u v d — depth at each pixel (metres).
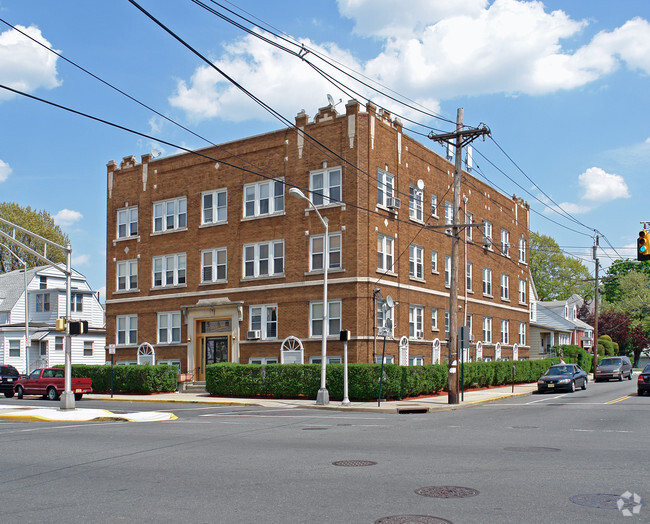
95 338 56.88
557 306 72.44
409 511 7.93
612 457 12.04
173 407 27.66
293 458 12.17
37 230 69.69
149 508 8.29
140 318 39.81
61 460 12.37
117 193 42.00
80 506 8.48
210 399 30.64
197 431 17.41
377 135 33.16
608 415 21.44
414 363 35.25
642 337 86.25
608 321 82.06
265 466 11.29
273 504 8.38
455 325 27.81
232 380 31.98
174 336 38.28
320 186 33.06
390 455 12.45
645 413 22.06
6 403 30.70
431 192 38.38
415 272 36.19
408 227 35.44
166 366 35.53
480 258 44.66
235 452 13.10
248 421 20.55
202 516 7.83
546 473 10.38
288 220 33.91
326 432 16.91
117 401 32.22
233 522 7.52
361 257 31.48
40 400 33.59
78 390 33.22
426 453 12.70
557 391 36.12
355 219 31.56
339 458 12.11
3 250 68.88
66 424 20.22
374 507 8.15
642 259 26.73
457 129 28.33
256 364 31.44
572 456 12.19
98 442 15.09
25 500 8.88
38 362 53.62
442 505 8.22
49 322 55.47
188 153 38.66
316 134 33.34
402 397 29.42
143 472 10.91
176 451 13.37
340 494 8.91
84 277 59.41
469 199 43.47
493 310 46.09
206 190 37.59
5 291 57.72
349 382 28.52
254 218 35.16
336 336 31.56
